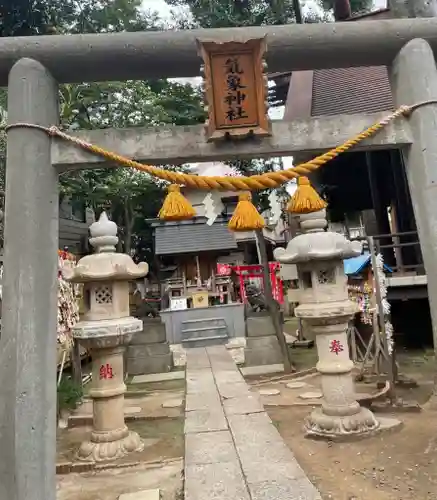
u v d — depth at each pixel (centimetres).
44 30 1250
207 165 1773
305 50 374
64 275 622
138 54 364
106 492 470
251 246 2203
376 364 849
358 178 1336
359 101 1165
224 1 1460
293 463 479
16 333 320
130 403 847
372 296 857
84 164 353
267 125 351
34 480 309
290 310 2259
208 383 879
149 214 2055
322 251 586
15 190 337
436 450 519
